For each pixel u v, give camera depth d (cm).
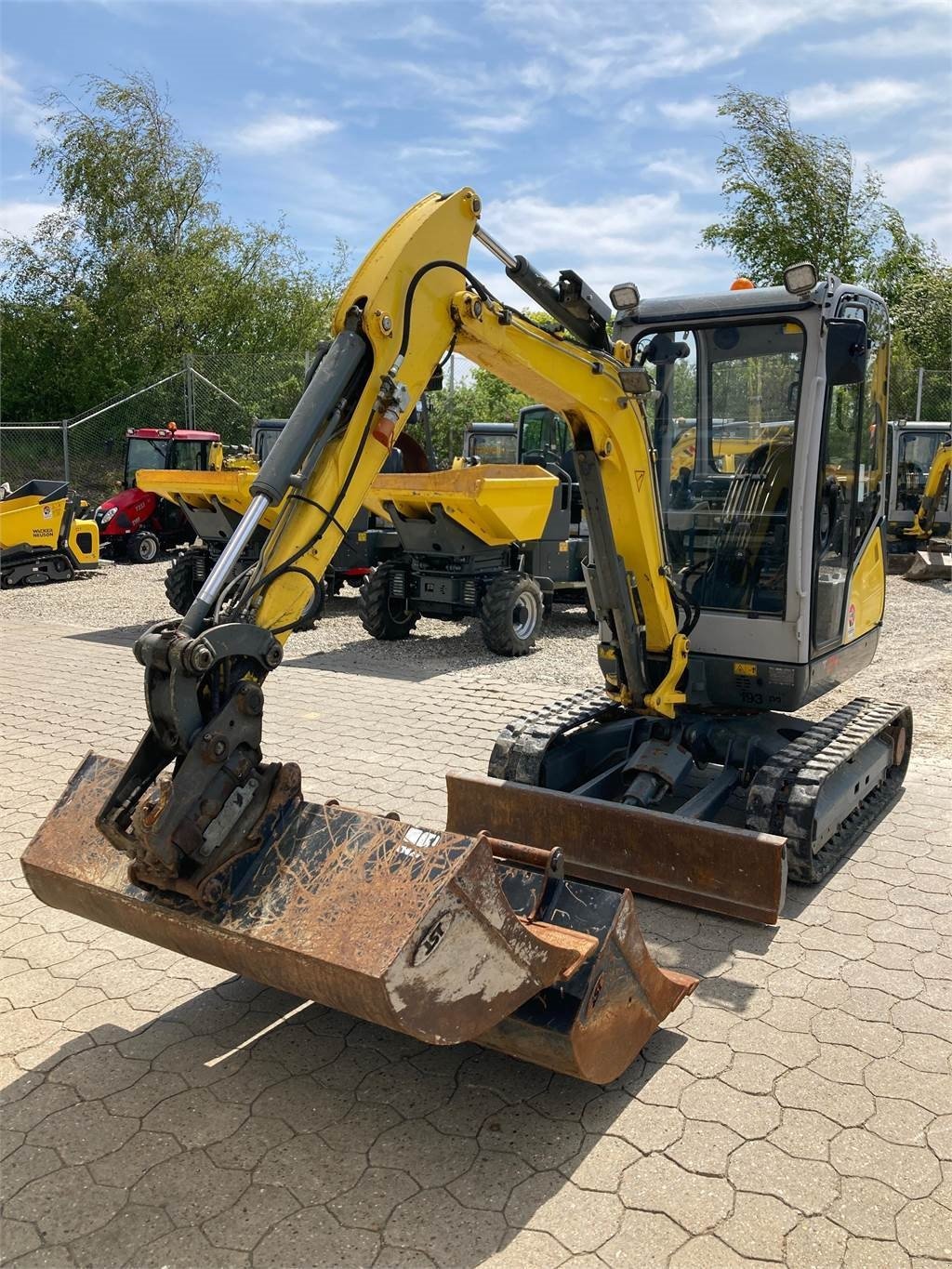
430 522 965
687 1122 300
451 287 346
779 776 450
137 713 748
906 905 440
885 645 1014
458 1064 329
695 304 483
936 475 1655
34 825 522
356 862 278
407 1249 252
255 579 301
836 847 491
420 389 342
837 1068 326
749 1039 342
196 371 2450
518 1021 296
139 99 2942
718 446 498
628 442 435
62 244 2942
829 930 418
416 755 651
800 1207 266
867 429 539
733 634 489
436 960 255
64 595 1400
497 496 921
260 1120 299
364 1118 301
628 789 479
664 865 432
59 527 1533
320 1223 260
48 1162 281
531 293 391
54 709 757
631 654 465
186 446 1841
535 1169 280
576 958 294
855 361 452
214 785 286
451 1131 295
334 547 321
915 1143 291
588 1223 260
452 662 964
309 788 582
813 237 2383
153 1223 260
